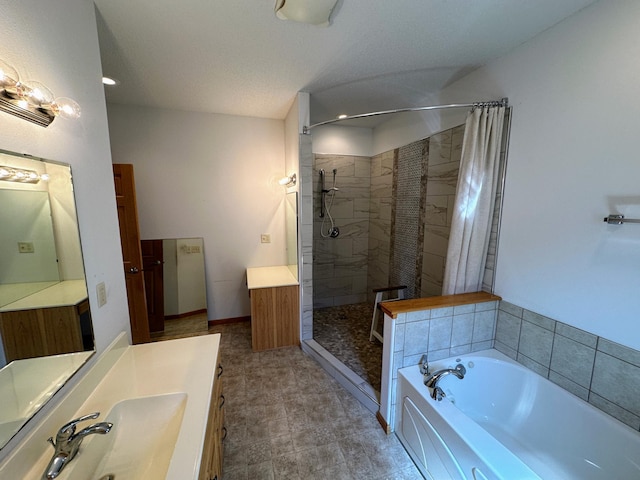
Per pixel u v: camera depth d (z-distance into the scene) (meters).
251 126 3.08
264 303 2.69
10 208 0.81
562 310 1.54
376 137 3.56
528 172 1.67
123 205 2.48
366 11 1.38
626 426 1.28
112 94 2.43
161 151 2.85
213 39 1.62
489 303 1.88
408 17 1.43
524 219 1.72
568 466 1.41
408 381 1.60
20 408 0.81
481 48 1.72
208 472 0.93
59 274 1.00
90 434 0.87
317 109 2.91
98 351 1.21
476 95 2.03
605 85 1.29
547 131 1.56
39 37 0.95
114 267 1.38
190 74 2.05
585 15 1.35
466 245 1.92
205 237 3.12
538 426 1.58
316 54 1.79
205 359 1.34
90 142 1.22
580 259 1.44
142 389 1.12
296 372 2.39
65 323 1.02
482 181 1.84
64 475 0.78
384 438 1.72
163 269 3.01
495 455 1.12
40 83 0.90
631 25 1.19
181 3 1.31
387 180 3.36
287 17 1.36
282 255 3.40
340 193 3.64
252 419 1.86
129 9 1.35
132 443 0.99
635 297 1.25
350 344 2.74
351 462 1.56
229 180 3.10
